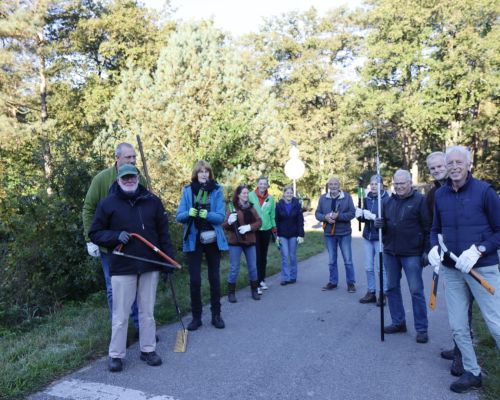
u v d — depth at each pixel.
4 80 19.45
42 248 6.69
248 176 12.85
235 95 14.31
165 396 3.69
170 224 8.53
